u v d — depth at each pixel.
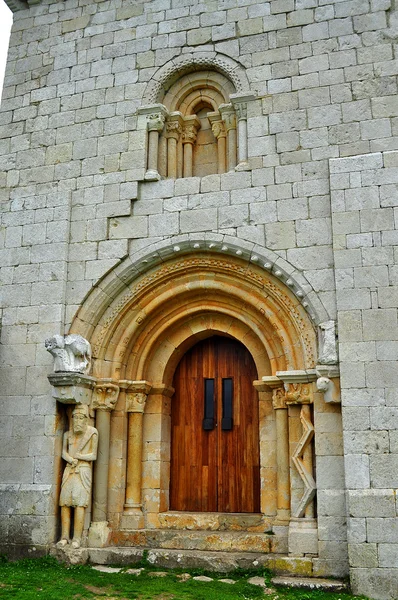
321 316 11.55
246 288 12.70
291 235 12.14
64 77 14.60
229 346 13.88
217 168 13.78
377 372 10.87
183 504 13.24
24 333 13.18
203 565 11.23
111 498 12.60
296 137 12.57
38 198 13.95
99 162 13.75
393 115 12.07
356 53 12.60
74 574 10.76
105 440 12.67
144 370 13.38
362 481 10.47
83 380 12.38
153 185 13.33
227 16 13.72
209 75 13.86
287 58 13.03
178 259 13.02
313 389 11.56
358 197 11.77
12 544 11.98
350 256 11.53
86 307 13.03
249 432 13.23
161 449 13.16
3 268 13.74
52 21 15.12
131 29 14.38
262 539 11.67
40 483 12.23
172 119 13.92
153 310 13.19
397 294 11.13
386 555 10.05
